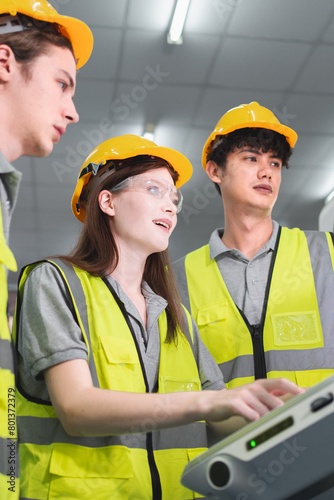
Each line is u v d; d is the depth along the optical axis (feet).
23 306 3.40
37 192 17.22
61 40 3.40
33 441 3.24
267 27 11.32
